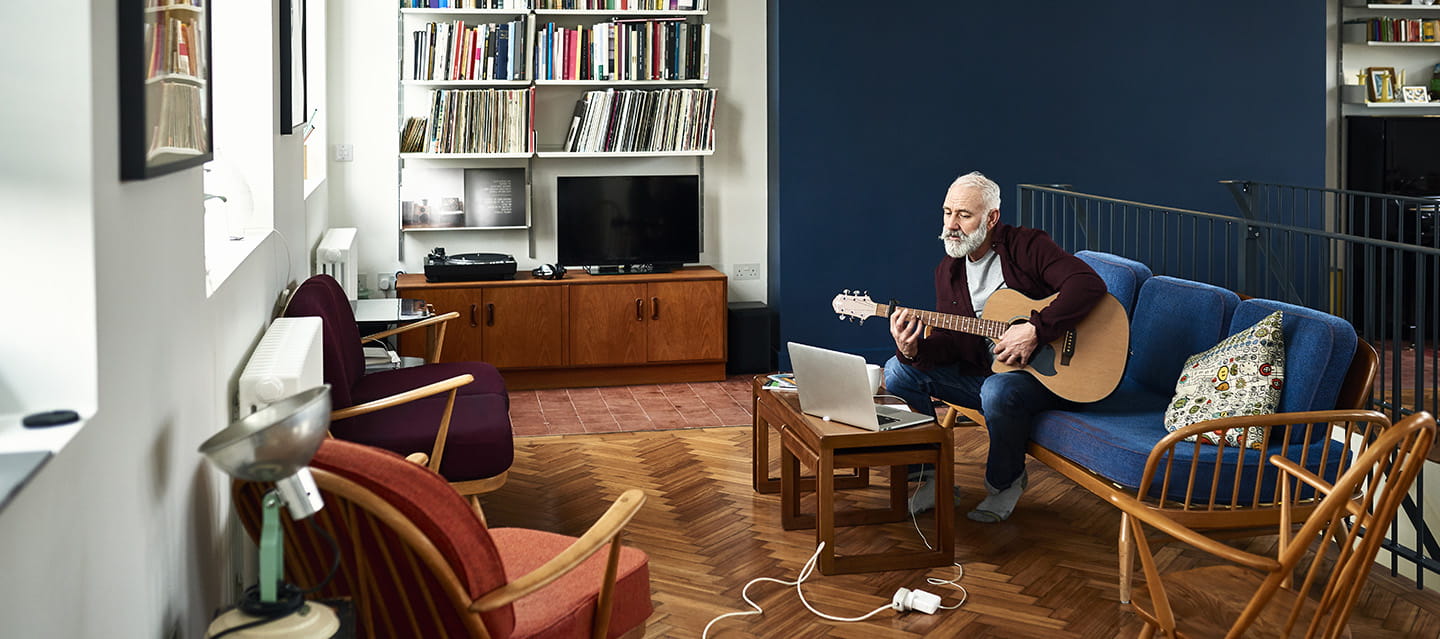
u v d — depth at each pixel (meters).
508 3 6.56
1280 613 2.49
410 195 6.75
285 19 4.18
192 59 2.49
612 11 6.72
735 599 3.52
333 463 2.02
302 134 5.09
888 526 4.18
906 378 4.45
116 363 1.90
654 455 5.20
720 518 4.29
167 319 2.28
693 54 6.81
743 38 7.08
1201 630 2.39
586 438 5.52
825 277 7.15
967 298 4.33
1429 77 8.48
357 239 6.75
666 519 4.28
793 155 7.02
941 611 3.44
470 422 3.66
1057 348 4.05
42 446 1.59
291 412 1.85
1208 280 7.60
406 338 6.37
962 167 7.25
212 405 2.76
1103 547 3.97
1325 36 7.55
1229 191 7.60
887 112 7.11
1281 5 7.49
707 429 5.69
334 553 2.20
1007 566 3.79
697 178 6.91
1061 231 7.38
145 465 2.09
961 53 7.16
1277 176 7.62
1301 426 3.54
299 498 1.94
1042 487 4.64
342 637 1.91
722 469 4.96
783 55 6.94
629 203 6.84
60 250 1.76
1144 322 4.41
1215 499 3.46
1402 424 2.31
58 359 1.77
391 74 6.67
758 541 4.04
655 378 6.79
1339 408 3.54
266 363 2.93
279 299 4.15
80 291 1.77
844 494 4.55
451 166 6.79
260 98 3.95
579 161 6.97
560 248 6.79
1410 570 4.95
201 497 2.59
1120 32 7.34
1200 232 7.58
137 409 2.04
